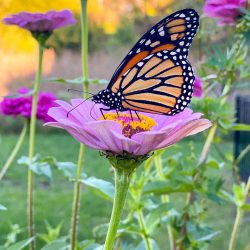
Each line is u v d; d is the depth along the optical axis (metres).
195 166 0.56
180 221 0.55
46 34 0.57
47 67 2.29
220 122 0.56
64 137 2.31
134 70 0.41
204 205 0.56
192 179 0.54
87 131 0.37
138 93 0.41
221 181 0.55
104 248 0.38
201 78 0.58
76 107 0.40
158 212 0.49
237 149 1.18
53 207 1.35
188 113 0.41
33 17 0.56
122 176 0.38
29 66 2.18
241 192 0.55
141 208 0.50
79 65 2.36
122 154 0.37
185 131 0.37
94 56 2.43
